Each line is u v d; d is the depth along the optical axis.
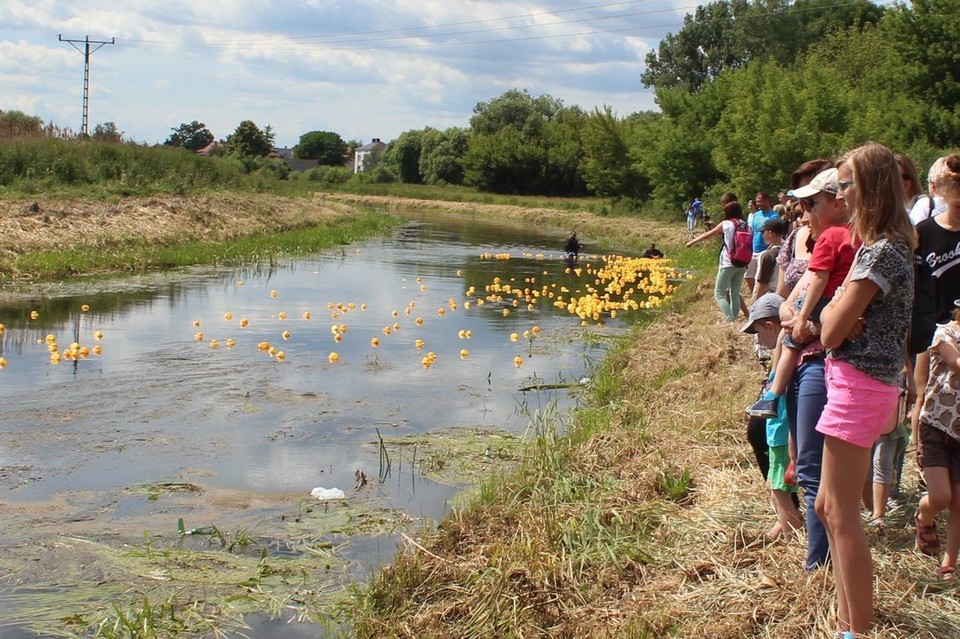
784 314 5.30
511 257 30.31
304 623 5.57
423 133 96.38
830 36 55.12
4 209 23.86
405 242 35.50
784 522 5.66
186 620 5.55
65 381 11.13
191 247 25.38
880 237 4.21
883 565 5.16
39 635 5.31
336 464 8.45
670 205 48.19
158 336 14.18
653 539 6.06
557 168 77.19
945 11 34.09
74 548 6.48
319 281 21.86
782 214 14.19
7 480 7.75
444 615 5.40
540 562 5.71
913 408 5.92
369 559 6.46
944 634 4.50
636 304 19.80
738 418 8.34
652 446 8.03
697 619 4.93
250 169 81.38
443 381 11.95
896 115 32.25
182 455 8.56
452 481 8.06
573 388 11.73
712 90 47.38
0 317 15.05
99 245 23.11
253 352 13.27
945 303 5.77
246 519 7.12
